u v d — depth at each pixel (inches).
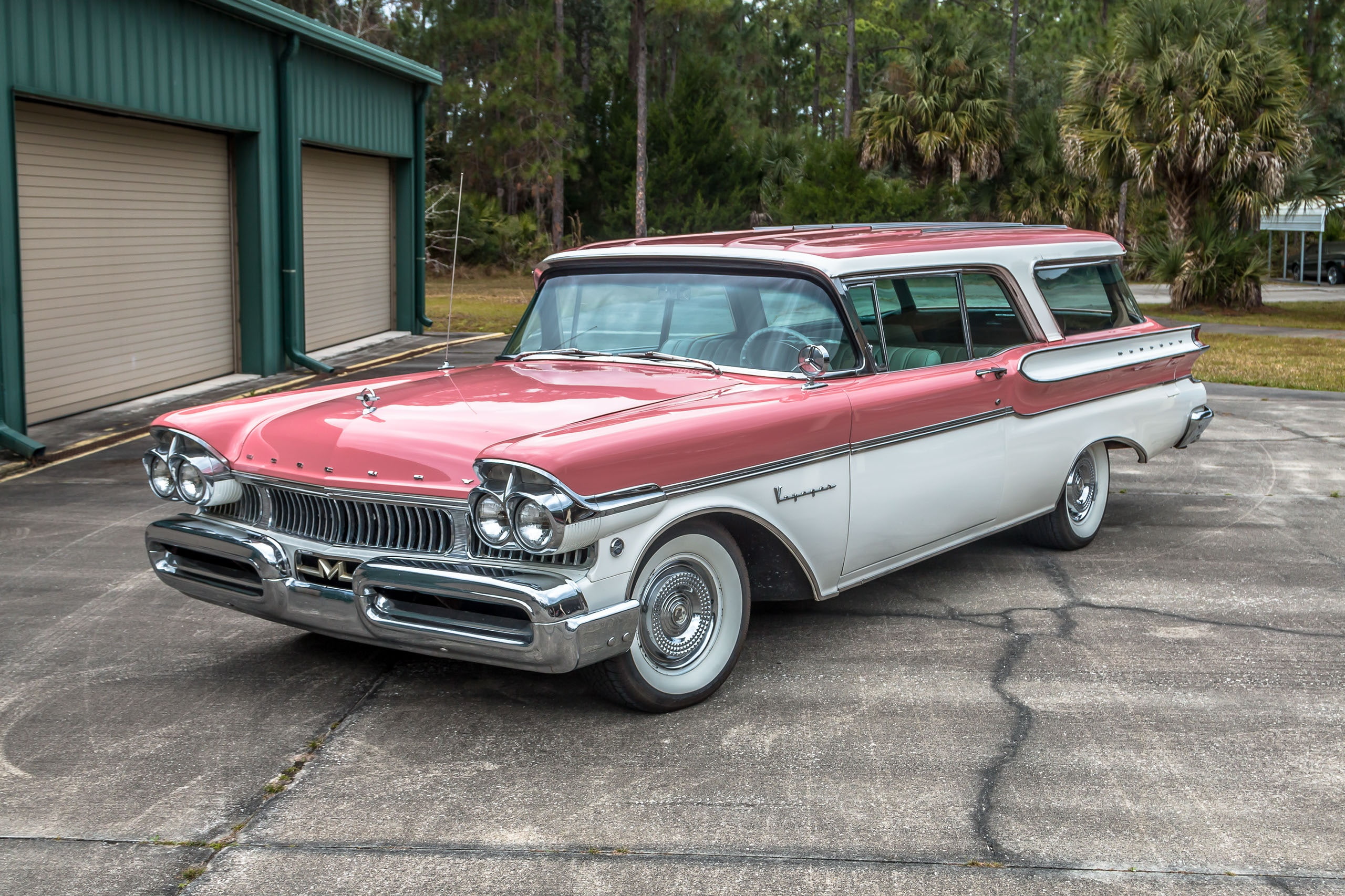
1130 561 238.5
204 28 486.6
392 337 719.1
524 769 142.3
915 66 1343.5
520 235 1441.9
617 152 1519.4
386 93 690.2
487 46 1483.8
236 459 165.0
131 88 438.6
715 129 1517.0
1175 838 124.8
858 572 183.9
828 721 156.7
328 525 155.6
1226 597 214.1
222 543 160.7
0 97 364.5
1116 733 152.4
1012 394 210.4
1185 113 956.0
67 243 428.1
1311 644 187.5
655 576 154.3
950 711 160.1
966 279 208.5
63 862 120.0
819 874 117.2
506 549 143.6
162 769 142.6
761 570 176.2
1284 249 1633.9
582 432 140.8
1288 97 953.5
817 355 169.6
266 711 161.3
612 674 152.3
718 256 186.5
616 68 1646.2
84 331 440.1
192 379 518.9
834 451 172.9
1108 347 238.2
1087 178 1069.1
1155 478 326.0
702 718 157.9
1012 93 1808.6
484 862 119.8
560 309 202.1
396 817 130.0
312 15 1407.5
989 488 207.6
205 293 525.7
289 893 113.9
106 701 164.9
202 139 514.3
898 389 184.5
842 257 182.7
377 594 146.6
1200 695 165.5
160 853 121.9
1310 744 149.3
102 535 262.4
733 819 129.2
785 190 1336.1
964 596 215.2
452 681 172.7
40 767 143.0
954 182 1304.1
